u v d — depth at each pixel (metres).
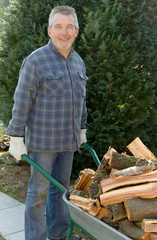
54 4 3.57
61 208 2.62
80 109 2.37
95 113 3.49
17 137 2.17
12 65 3.79
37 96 2.19
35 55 2.16
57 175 2.59
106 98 3.42
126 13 3.44
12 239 2.62
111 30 3.33
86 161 3.83
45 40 3.56
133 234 1.64
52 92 2.17
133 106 3.43
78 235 2.68
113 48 3.31
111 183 1.76
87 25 3.33
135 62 3.64
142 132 3.55
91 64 3.41
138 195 1.67
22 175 4.23
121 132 3.46
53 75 2.15
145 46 3.54
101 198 1.72
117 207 1.72
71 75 2.26
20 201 3.46
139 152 2.08
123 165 1.88
